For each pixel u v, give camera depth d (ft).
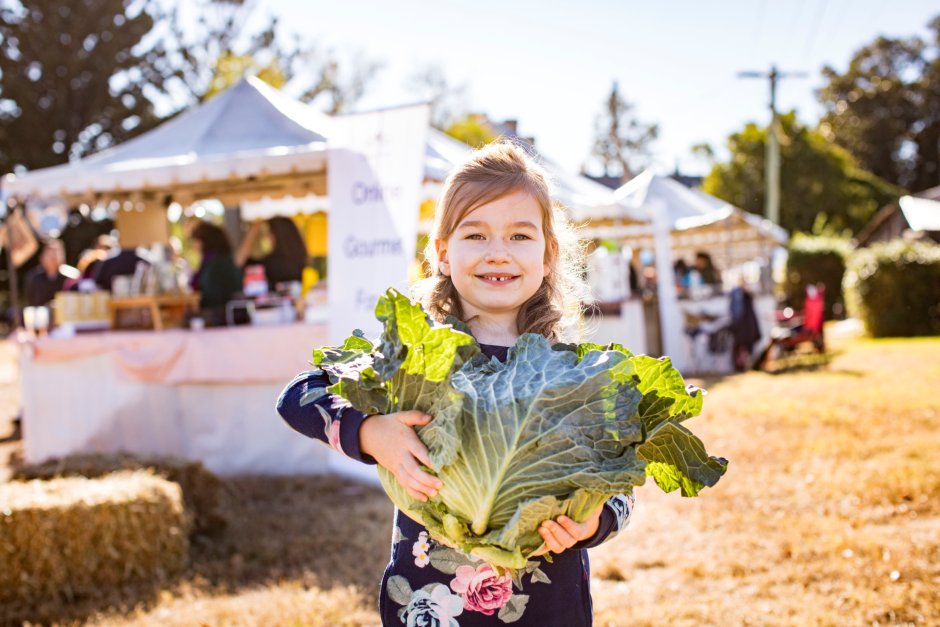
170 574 16.42
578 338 7.37
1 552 14.56
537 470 5.20
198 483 19.40
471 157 6.76
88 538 15.28
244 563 17.20
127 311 27.35
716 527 17.51
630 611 13.48
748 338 47.19
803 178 139.33
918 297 66.33
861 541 15.21
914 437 22.94
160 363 25.77
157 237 36.68
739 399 31.86
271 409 25.26
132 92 129.39
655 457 6.13
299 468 25.11
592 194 45.44
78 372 27.48
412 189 22.27
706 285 55.31
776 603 13.28
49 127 126.93
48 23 124.57
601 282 44.73
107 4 124.98
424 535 6.42
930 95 229.04
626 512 6.52
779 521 17.06
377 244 22.91
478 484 5.24
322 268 39.27
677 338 48.14
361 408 5.40
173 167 26.66
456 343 5.21
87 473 18.89
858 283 68.64
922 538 15.12
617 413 5.25
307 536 18.45
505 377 5.42
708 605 13.46
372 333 22.91
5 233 33.55
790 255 90.99
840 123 236.84
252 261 30.30
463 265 6.47
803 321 55.01
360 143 23.61
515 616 6.24
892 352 49.37
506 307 6.53
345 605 13.94
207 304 27.78
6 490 16.10
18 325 34.12
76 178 27.99
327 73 118.11
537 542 5.44
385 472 5.80
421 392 5.41
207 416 25.84
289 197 40.37
